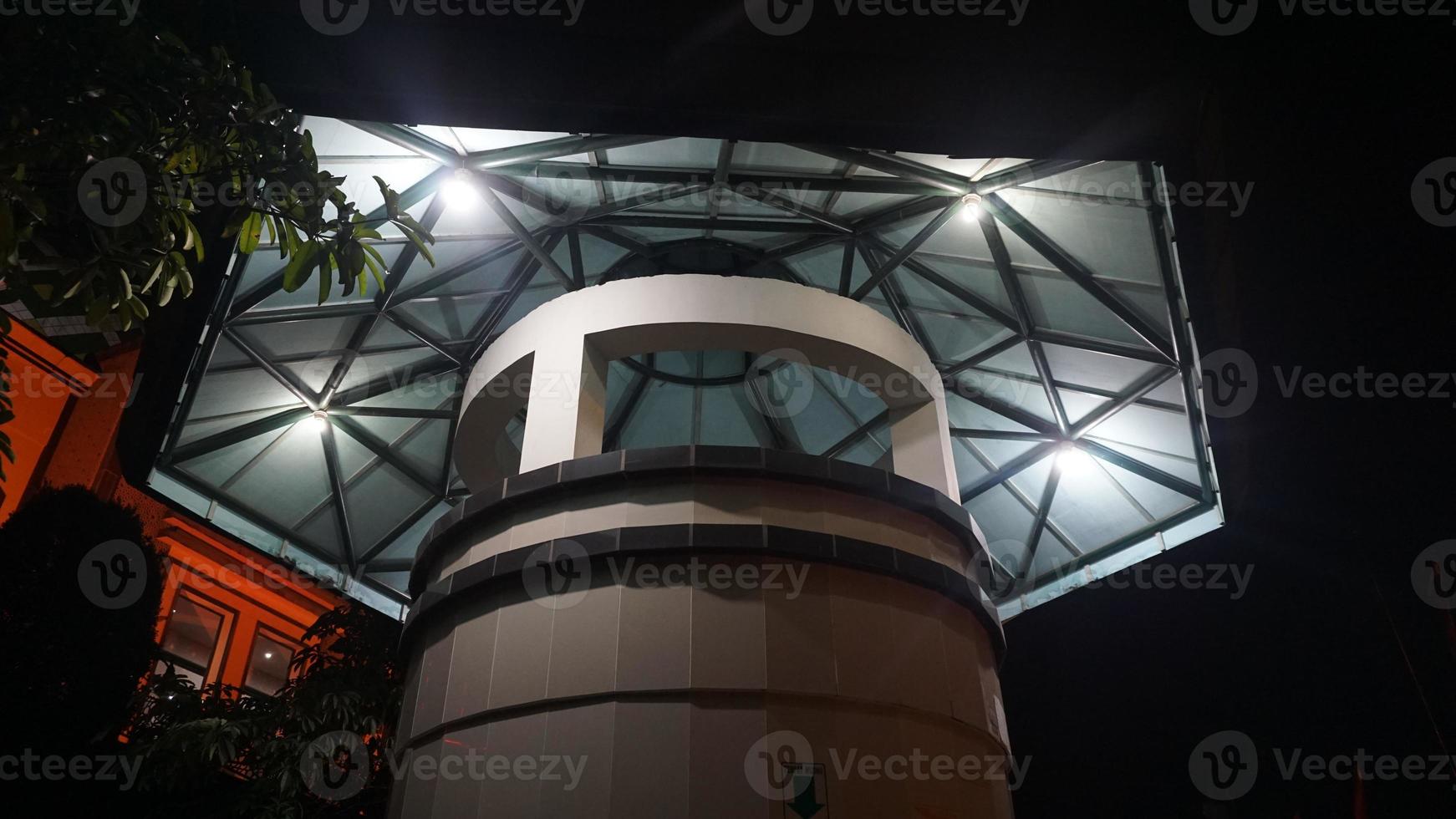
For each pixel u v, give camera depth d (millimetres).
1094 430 20469
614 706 7453
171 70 6898
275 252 16234
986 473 22562
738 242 20469
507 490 8797
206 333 16625
